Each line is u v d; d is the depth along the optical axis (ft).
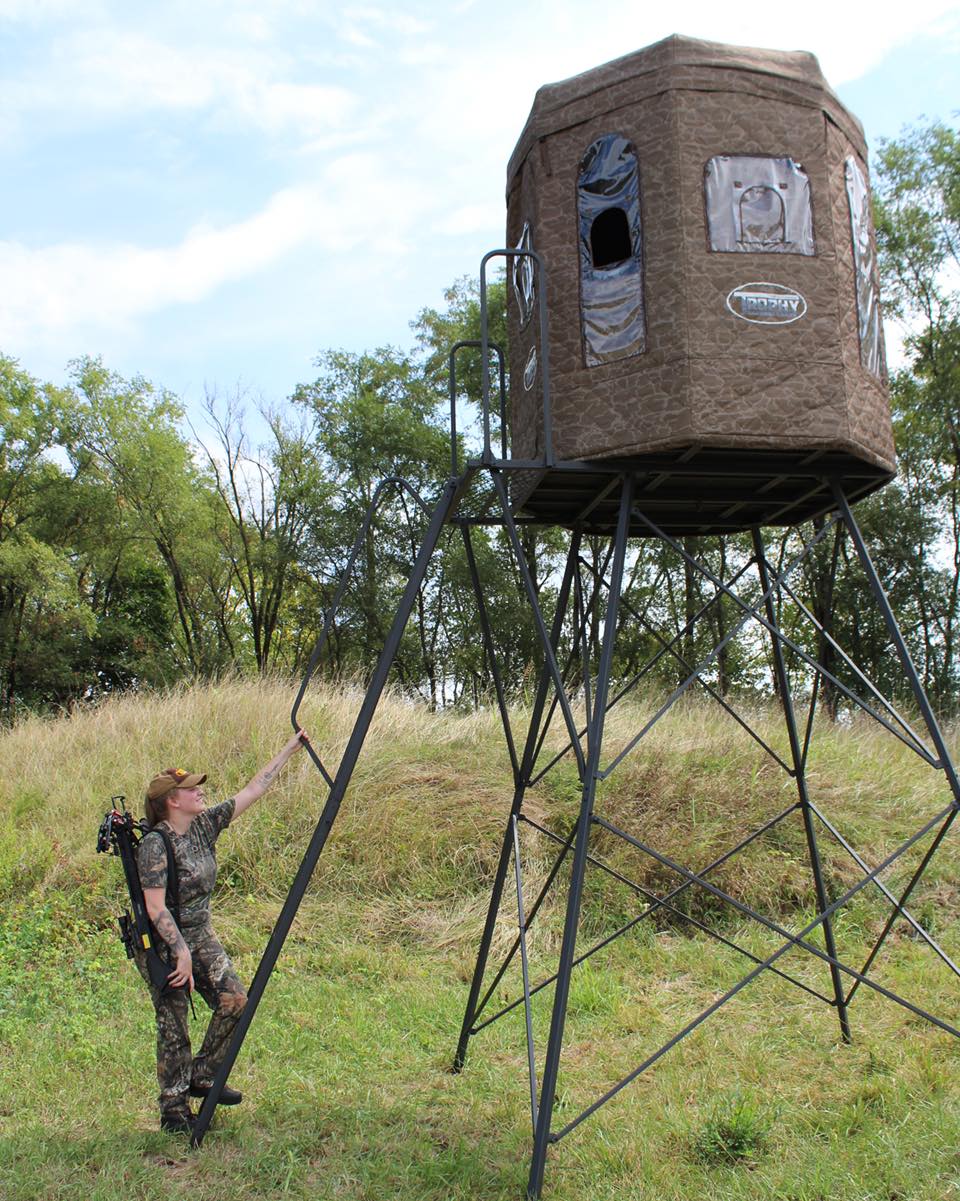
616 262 13.89
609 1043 18.53
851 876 26.53
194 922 14.97
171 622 110.42
